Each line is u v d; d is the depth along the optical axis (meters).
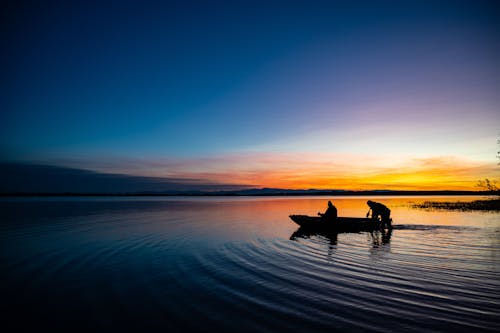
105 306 6.53
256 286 7.59
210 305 6.44
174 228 19.06
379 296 6.69
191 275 8.70
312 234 16.34
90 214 30.33
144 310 6.28
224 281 8.06
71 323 5.76
